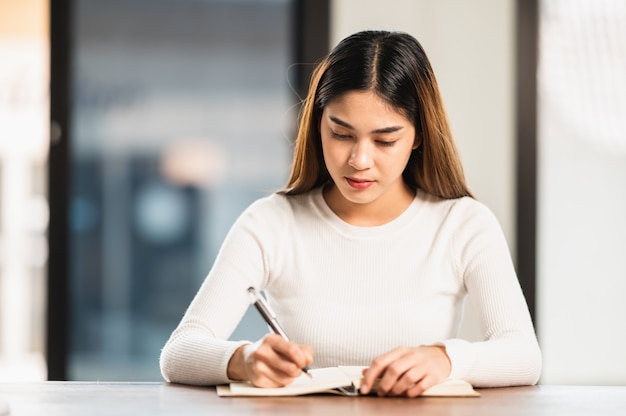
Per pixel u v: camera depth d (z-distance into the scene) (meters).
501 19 3.40
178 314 4.45
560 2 3.43
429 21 3.39
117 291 4.37
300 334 1.88
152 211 4.42
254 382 1.58
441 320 1.88
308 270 1.90
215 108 4.47
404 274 1.89
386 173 1.72
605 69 3.44
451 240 1.90
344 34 3.37
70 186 3.44
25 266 4.37
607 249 3.43
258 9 4.47
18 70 4.15
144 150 4.40
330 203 1.94
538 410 1.46
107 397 1.54
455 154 1.89
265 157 4.51
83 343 4.32
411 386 1.55
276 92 4.50
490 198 3.40
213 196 4.49
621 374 3.43
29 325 4.40
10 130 4.23
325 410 1.42
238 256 1.89
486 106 3.40
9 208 4.32
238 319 1.87
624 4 3.44
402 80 1.72
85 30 4.29
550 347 3.42
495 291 1.84
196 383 1.67
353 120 1.69
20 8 4.11
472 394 1.57
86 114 4.32
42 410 1.42
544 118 3.43
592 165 3.44
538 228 3.42
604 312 3.43
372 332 1.86
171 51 4.41
